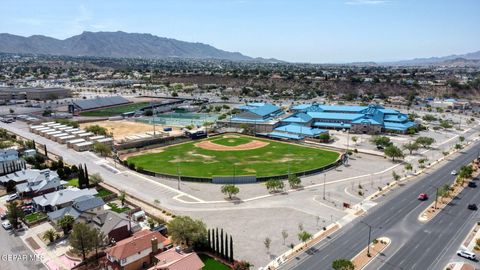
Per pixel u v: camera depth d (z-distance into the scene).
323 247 102.00
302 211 126.38
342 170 174.25
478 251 98.88
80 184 145.12
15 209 114.81
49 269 92.94
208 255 99.06
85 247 94.50
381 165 182.38
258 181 158.12
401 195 140.50
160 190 147.75
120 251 90.50
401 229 112.12
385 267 91.94
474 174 163.62
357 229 112.56
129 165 177.25
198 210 127.88
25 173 154.12
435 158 194.00
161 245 99.12
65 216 112.00
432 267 91.75
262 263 94.38
